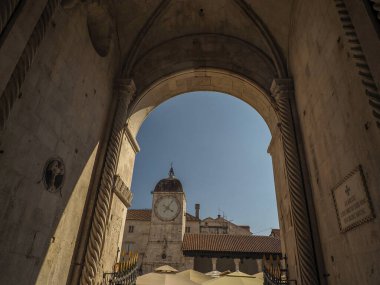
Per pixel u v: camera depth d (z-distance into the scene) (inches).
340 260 201.0
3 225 154.2
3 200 154.3
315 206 254.5
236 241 1167.0
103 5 286.0
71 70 233.5
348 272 188.2
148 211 1697.8
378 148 147.3
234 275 541.3
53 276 211.8
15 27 146.1
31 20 159.9
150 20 364.8
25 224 174.2
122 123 321.1
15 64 148.2
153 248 1226.6
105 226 277.9
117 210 325.7
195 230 1708.9
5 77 141.2
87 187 274.1
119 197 331.9
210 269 1153.4
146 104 401.1
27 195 176.2
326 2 218.2
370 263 158.6
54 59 206.5
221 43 396.8
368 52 152.0
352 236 181.2
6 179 156.9
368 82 149.7
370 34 150.0
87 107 266.8
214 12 374.6
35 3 162.9
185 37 401.4
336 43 202.2
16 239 165.3
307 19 270.1
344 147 192.7
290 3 313.1
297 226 252.8
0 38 137.4
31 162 180.2
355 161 176.1
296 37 308.0
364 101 162.9
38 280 189.2
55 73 208.7
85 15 257.9
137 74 374.9
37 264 187.8
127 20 350.0
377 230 150.3
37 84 186.2
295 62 315.6
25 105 173.8
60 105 216.7
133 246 1513.3
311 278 228.8
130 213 1676.9
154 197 1376.7
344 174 193.2
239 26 380.5
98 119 295.9
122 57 363.9
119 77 349.1
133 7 343.6
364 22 157.2
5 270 155.6
